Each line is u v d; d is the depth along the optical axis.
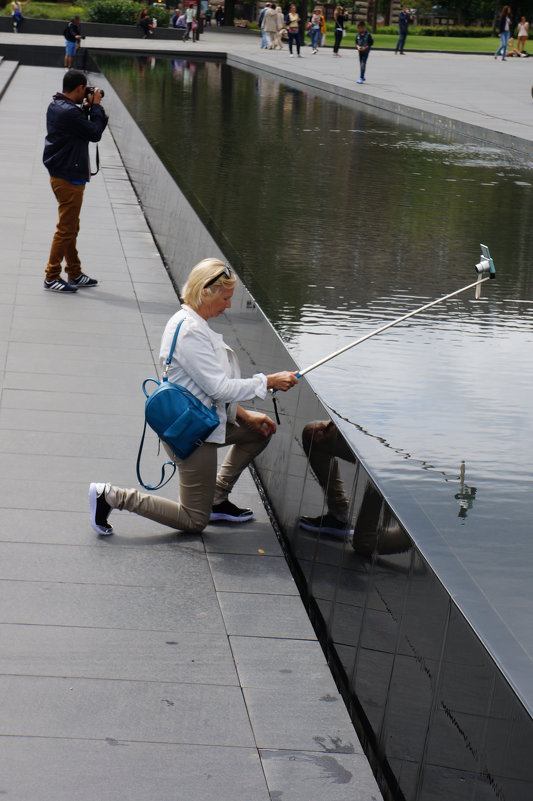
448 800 4.45
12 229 17.83
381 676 5.48
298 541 7.73
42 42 62.47
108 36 72.25
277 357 8.89
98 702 5.71
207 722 5.61
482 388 7.82
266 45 70.31
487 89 44.97
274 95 38.06
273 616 6.80
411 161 22.03
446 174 20.33
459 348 8.91
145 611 6.74
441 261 12.61
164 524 7.79
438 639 4.67
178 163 19.22
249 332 10.23
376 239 13.73
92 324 13.07
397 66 59.34
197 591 7.06
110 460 9.12
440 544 5.10
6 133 28.86
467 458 6.36
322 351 8.65
